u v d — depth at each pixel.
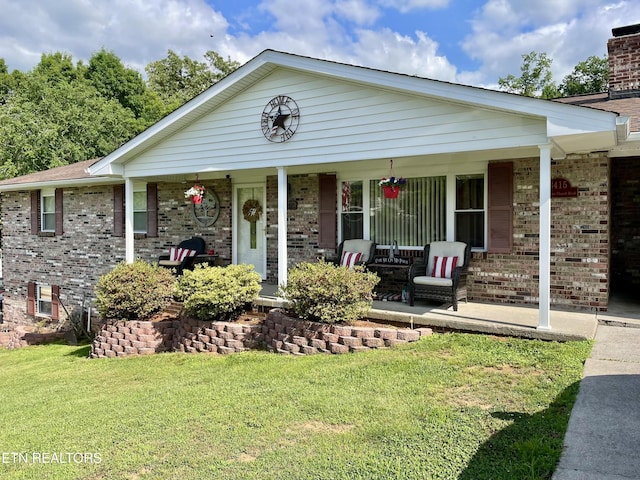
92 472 3.19
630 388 3.86
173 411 4.21
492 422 3.42
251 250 10.46
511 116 5.50
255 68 7.07
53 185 12.34
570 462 2.78
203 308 6.92
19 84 27.42
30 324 13.71
